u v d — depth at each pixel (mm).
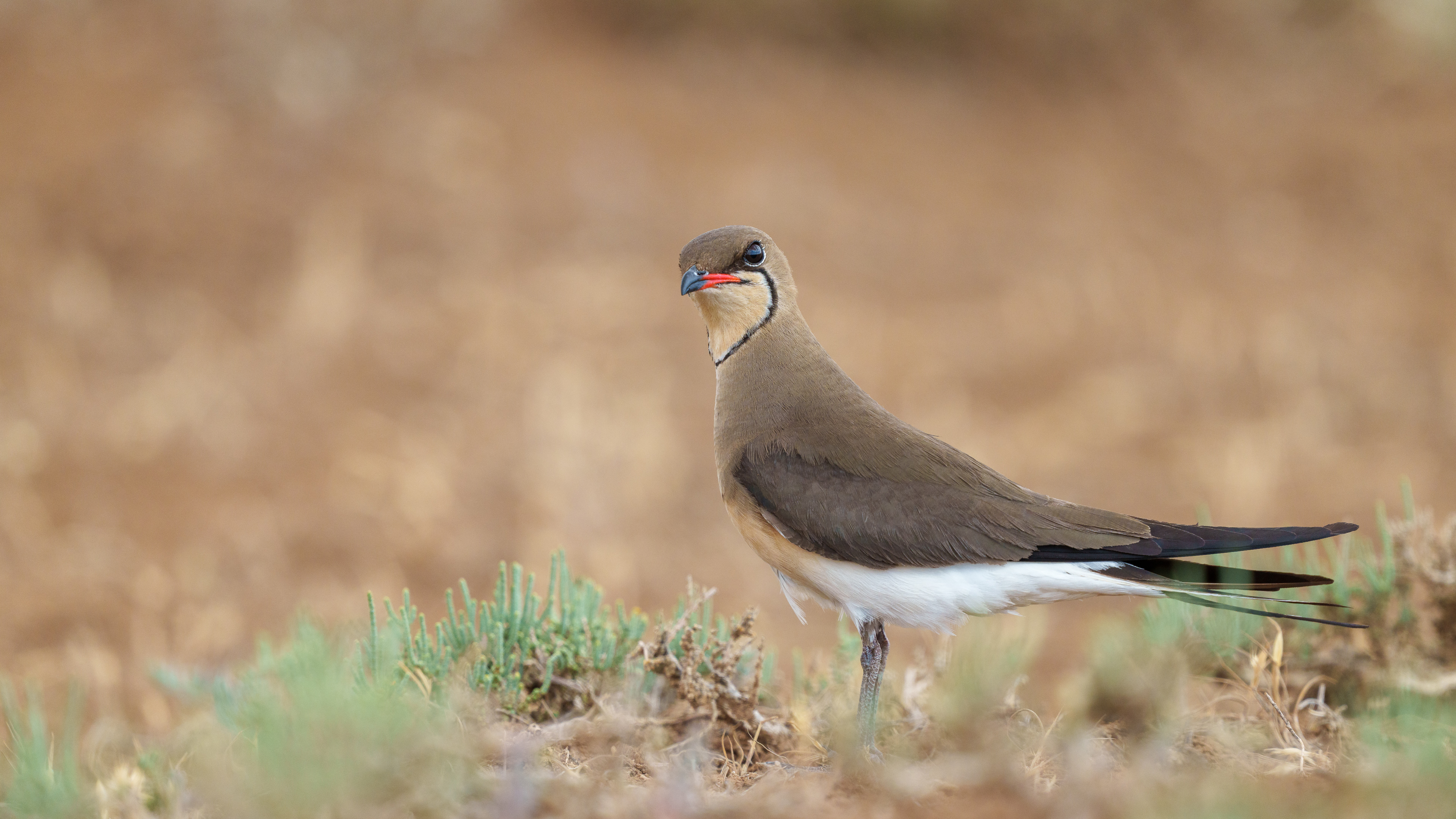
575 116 20656
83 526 13539
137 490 14195
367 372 16078
